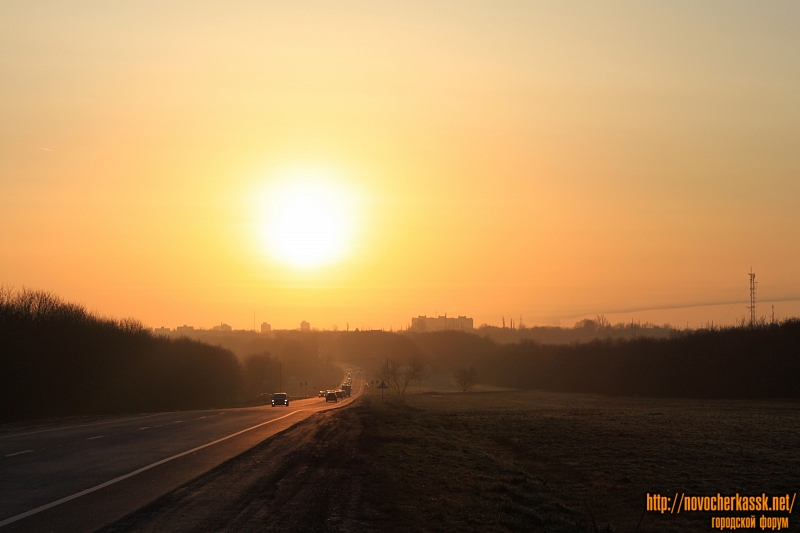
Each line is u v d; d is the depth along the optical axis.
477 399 88.88
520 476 19.27
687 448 27.33
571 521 14.02
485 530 11.70
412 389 142.38
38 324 53.44
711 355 100.31
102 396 62.44
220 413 45.78
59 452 19.33
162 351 85.00
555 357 135.00
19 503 11.81
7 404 46.28
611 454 25.84
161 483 14.07
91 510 11.32
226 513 11.36
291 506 12.17
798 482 19.58
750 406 66.38
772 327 100.62
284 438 24.81
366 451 21.80
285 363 187.62
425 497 14.21
